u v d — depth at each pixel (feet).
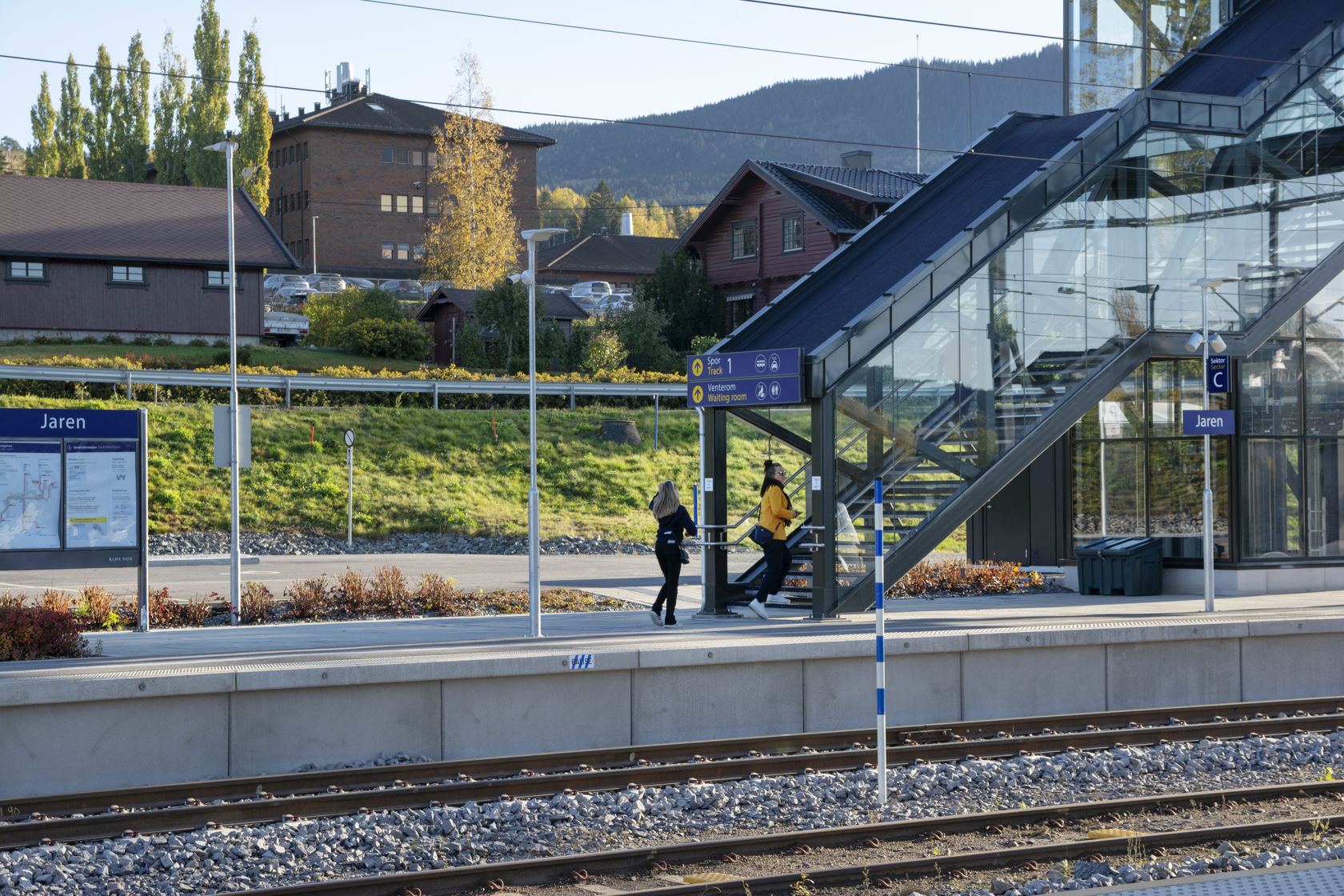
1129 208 64.23
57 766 35.42
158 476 104.32
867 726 45.09
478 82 245.45
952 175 69.62
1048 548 78.74
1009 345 60.49
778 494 55.62
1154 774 38.24
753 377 56.75
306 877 27.89
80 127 278.46
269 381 122.83
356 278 246.27
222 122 250.78
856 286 61.93
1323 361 73.10
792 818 32.71
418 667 38.99
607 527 107.14
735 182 178.19
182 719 36.88
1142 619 52.16
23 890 26.55
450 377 139.33
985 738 42.16
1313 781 37.52
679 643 44.14
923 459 58.49
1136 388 74.02
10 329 153.38
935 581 71.00
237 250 164.25
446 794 33.63
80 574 79.51
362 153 305.94
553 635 49.03
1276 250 69.05
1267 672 51.13
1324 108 70.59
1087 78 80.12
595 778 35.17
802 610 59.00
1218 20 79.77
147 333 159.94
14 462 49.83
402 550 98.78
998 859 28.22
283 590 71.56
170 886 27.20
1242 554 70.13
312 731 38.19
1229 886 23.11
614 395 136.56
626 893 26.32
